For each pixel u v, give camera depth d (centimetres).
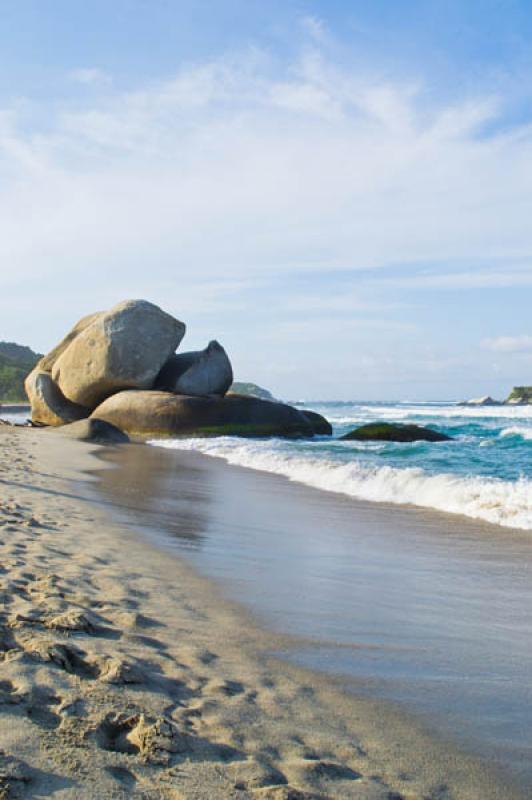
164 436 2731
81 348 3216
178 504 917
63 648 320
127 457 1723
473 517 830
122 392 2959
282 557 600
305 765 238
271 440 2508
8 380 10312
